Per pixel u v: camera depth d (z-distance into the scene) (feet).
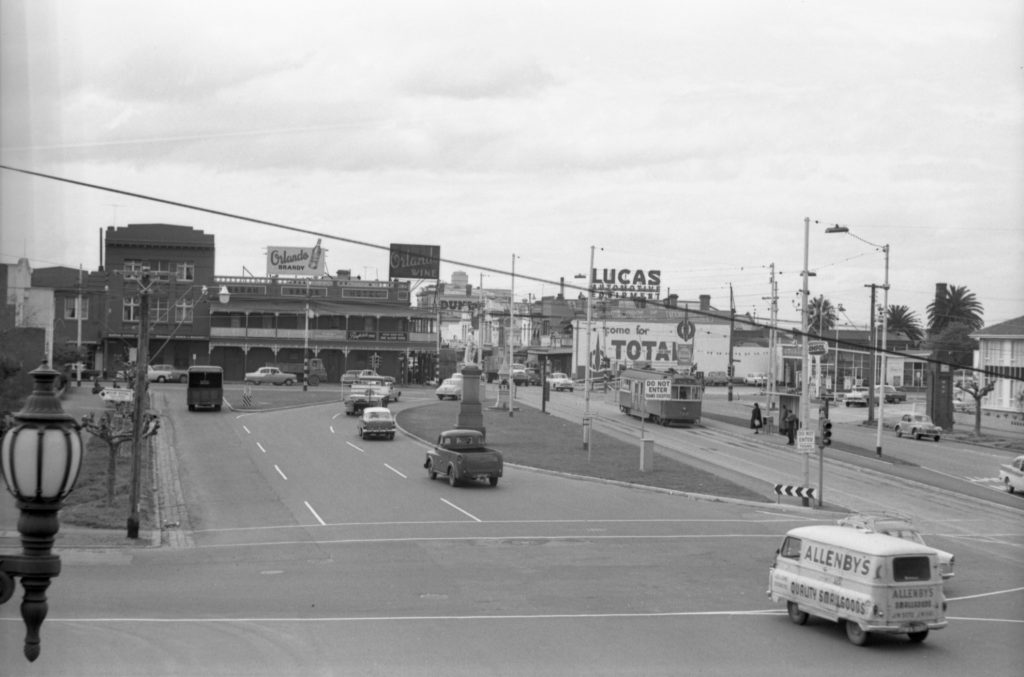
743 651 66.03
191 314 358.23
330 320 383.24
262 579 86.43
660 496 145.59
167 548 102.27
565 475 162.50
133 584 82.94
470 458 146.41
